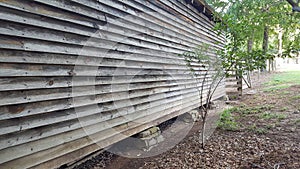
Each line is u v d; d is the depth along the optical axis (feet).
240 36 11.50
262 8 22.58
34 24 6.55
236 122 16.43
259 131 13.46
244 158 9.84
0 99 5.83
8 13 5.94
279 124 14.79
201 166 9.41
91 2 8.50
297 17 17.94
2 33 5.81
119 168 9.90
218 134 13.89
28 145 6.48
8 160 5.99
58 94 7.35
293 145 10.85
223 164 9.43
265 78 45.01
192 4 17.88
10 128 6.03
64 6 7.42
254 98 25.88
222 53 11.94
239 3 23.70
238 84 28.94
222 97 25.52
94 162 10.55
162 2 13.71
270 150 10.50
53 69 7.16
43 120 6.89
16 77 6.18
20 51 6.25
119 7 10.02
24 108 6.38
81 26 8.13
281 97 24.08
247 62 11.42
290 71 56.03
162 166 9.73
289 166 8.68
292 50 10.78
